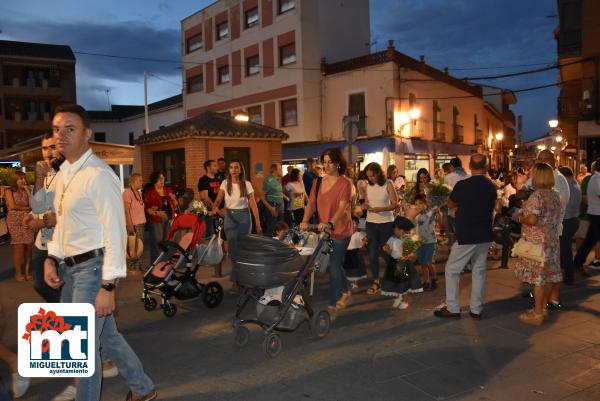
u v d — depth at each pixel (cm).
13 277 923
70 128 342
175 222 686
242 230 759
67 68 4147
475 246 604
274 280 508
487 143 3991
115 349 373
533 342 536
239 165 756
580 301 691
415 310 664
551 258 593
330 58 2911
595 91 2098
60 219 352
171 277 650
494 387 430
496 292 746
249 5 3106
